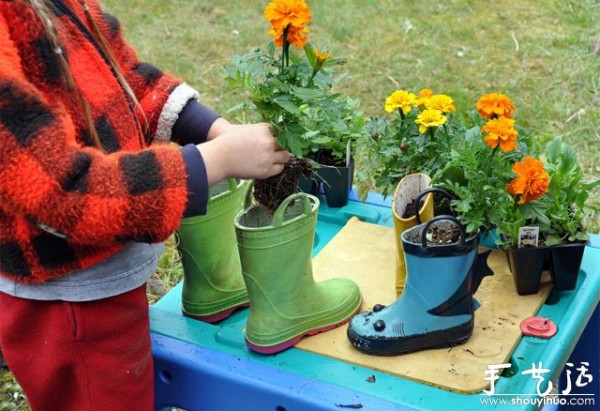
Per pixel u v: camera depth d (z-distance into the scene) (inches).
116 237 41.5
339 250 64.1
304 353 53.0
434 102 60.4
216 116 55.4
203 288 57.0
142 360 49.3
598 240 63.1
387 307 52.8
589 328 62.8
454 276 50.2
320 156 69.1
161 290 88.0
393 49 141.2
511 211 55.8
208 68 137.6
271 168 46.8
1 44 40.0
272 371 51.0
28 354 48.4
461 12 153.5
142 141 49.8
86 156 40.6
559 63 133.4
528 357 51.4
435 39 143.9
